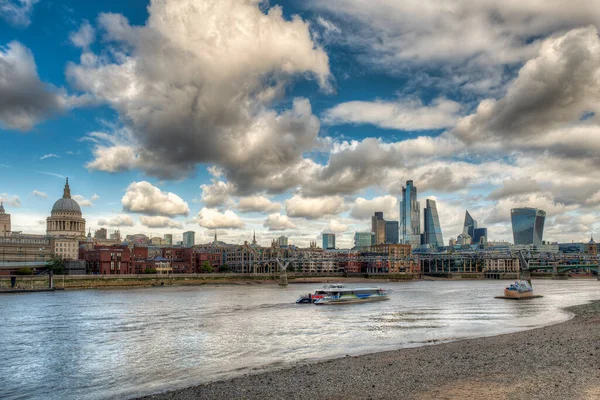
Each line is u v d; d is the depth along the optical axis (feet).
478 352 164.55
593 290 615.16
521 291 467.11
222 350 194.29
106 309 364.79
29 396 133.90
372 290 468.75
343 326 264.93
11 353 193.06
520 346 172.65
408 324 271.69
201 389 126.62
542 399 106.73
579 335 193.47
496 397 109.40
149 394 131.64
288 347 200.03
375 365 148.77
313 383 128.47
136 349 198.70
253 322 284.61
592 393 109.81
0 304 409.28
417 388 119.44
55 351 196.34
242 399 116.37
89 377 152.97
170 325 271.49
